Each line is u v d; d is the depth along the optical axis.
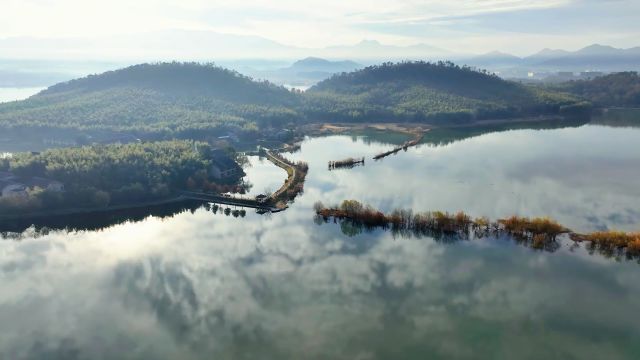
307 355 86.19
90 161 182.25
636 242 120.81
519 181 188.75
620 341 89.12
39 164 182.38
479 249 126.06
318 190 180.00
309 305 101.38
